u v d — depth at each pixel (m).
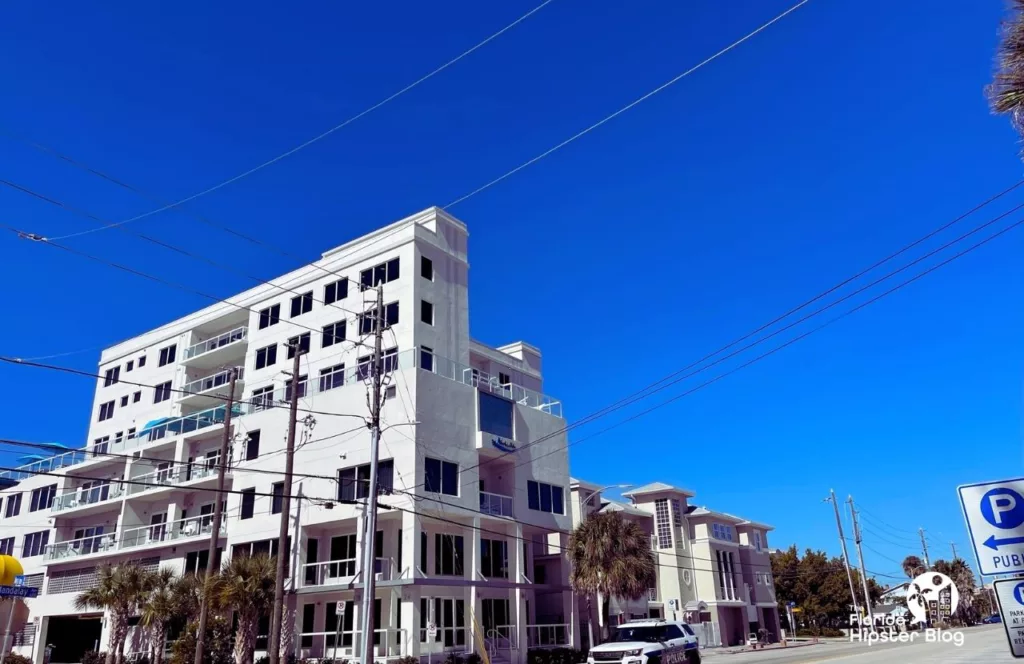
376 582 29.97
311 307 40.97
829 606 77.19
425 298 37.94
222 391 44.91
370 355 36.88
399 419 32.88
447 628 31.59
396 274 38.25
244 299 44.72
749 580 61.88
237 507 37.00
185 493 40.66
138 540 41.50
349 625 32.19
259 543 35.41
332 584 32.22
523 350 51.66
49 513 48.78
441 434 33.53
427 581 30.12
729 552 59.12
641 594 36.50
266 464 37.00
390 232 40.75
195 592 33.03
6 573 27.45
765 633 57.22
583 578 35.88
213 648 31.48
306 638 32.97
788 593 80.00
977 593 86.75
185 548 38.94
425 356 36.34
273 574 29.97
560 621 39.38
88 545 45.50
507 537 36.22
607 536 36.00
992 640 39.38
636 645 25.11
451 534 33.81
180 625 37.00
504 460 37.31
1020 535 6.88
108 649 36.88
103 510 45.19
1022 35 8.16
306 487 34.72
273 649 26.12
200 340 49.44
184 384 47.75
